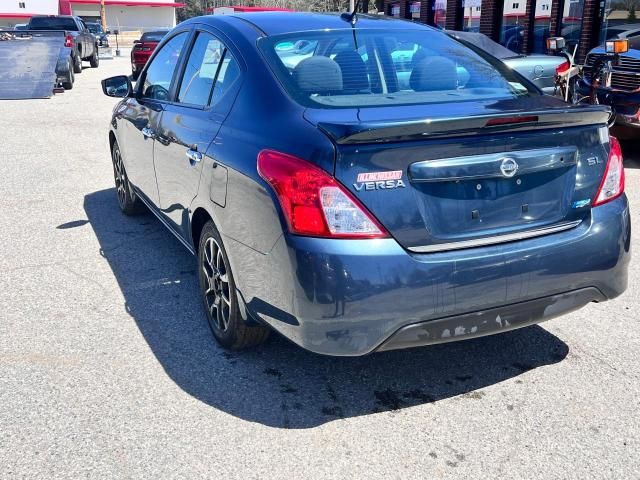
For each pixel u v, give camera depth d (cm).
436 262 269
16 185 716
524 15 1545
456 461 267
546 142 289
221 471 260
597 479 257
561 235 295
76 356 348
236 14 401
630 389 319
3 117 1181
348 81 322
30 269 473
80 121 1149
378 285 261
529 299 288
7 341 364
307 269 261
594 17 1292
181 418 295
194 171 359
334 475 259
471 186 278
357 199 260
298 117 290
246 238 298
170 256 500
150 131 446
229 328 340
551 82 910
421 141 265
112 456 268
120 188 602
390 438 282
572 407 304
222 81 358
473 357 350
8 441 277
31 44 1602
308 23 373
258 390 318
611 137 320
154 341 366
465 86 339
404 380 328
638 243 531
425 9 1962
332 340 266
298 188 263
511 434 285
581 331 379
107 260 492
